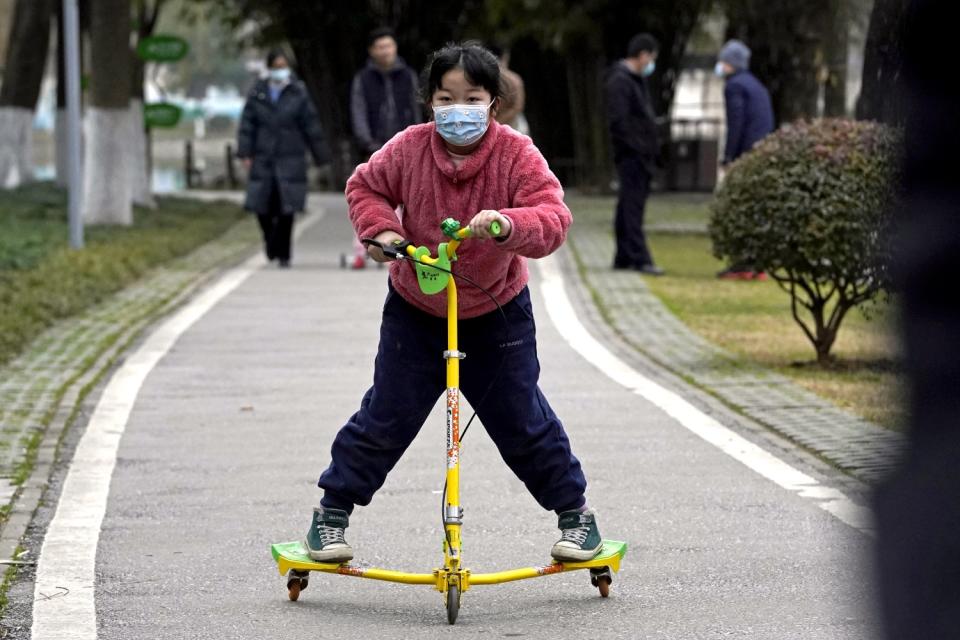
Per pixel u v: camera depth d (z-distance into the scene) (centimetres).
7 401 2519
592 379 2831
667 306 3953
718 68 4553
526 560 1617
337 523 1438
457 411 1362
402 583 1483
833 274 2831
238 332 3419
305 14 9556
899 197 502
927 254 486
